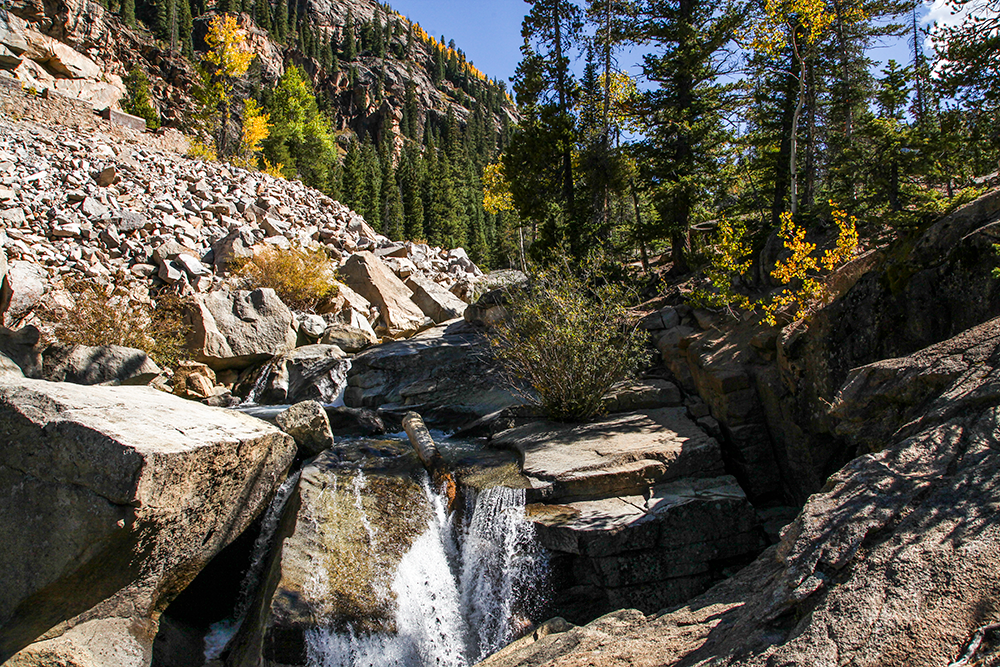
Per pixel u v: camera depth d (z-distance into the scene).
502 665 4.80
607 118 19.31
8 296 11.36
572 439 8.75
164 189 19.22
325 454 8.74
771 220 14.98
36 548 5.26
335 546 6.66
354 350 15.76
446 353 13.77
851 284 7.03
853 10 15.98
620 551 6.62
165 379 12.52
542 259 16.81
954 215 5.94
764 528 7.41
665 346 10.91
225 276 16.33
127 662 5.55
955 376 4.26
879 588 2.91
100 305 12.21
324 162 57.78
